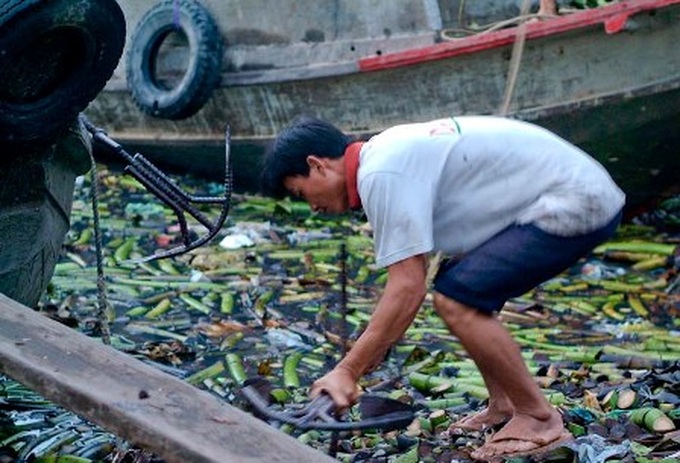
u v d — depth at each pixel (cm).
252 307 721
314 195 427
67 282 753
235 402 559
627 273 795
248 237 870
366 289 763
